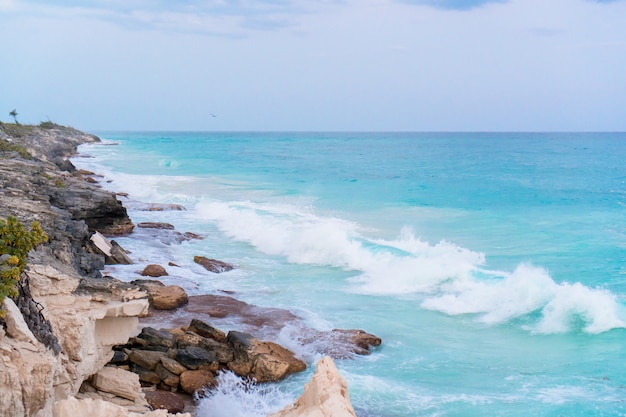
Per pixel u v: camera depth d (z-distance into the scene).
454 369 23.03
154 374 21.20
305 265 36.53
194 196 61.81
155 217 50.16
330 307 29.52
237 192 67.19
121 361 21.39
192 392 21.05
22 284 17.33
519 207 56.66
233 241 42.31
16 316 15.83
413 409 19.92
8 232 17.73
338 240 38.00
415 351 24.69
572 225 47.72
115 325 19.58
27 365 14.93
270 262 37.22
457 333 26.64
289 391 21.38
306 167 102.44
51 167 55.53
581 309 27.20
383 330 26.80
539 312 28.06
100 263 32.69
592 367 23.05
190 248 40.22
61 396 16.72
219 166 103.25
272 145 195.12
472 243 41.75
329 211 54.44
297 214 50.38
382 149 169.38
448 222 49.31
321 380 11.12
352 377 21.97
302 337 25.17
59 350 16.75
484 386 21.59
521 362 23.62
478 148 173.75
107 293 19.31
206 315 27.39
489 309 29.03
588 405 19.97
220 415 20.00
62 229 30.42
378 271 34.56
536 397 20.66
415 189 70.25
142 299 19.66
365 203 59.19
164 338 22.69
